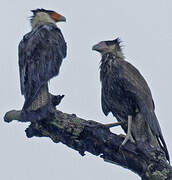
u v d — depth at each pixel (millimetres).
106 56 12266
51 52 11195
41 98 9289
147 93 11633
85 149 9586
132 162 9445
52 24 12109
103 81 12000
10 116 10086
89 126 9438
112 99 11867
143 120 11375
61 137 9523
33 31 11898
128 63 12062
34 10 13102
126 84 11539
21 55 11406
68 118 9492
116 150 9484
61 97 9359
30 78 10609
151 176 9250
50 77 10727
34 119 8969
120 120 11953
